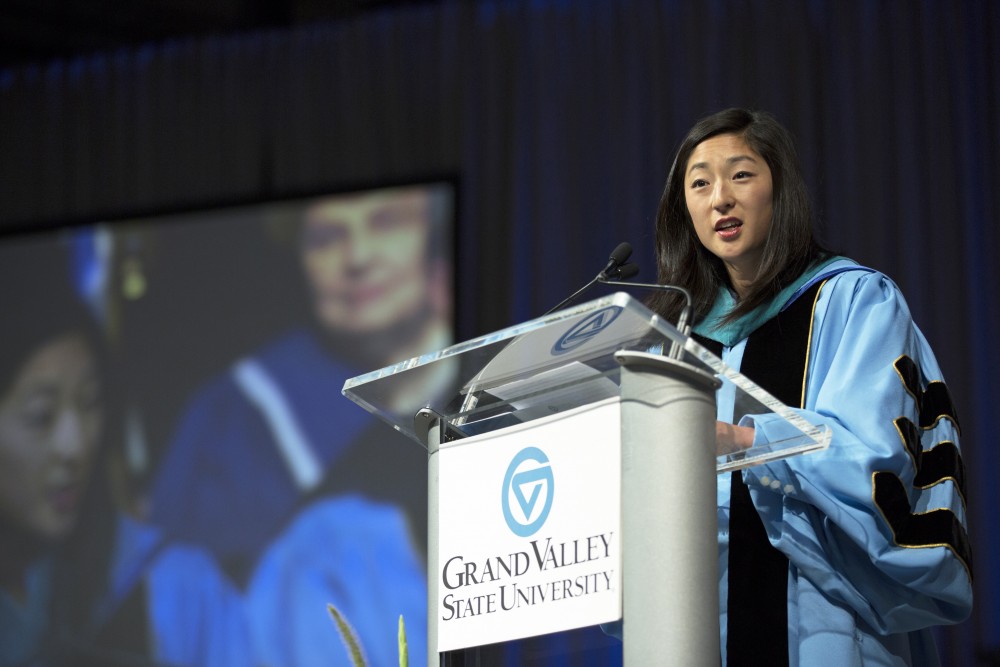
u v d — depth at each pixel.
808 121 10.77
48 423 12.05
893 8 10.84
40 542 11.80
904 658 4.16
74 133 13.28
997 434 9.67
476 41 12.04
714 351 4.68
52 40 13.84
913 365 4.30
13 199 13.28
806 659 4.05
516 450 3.44
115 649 11.35
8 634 11.66
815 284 4.57
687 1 11.45
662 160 11.18
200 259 12.02
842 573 4.07
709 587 3.14
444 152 11.91
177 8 13.47
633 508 3.18
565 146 11.46
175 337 11.90
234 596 11.11
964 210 10.24
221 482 11.41
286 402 11.41
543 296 11.16
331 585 10.85
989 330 9.91
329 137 12.41
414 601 10.58
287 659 10.83
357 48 12.52
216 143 12.80
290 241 11.77
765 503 4.16
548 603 3.28
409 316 11.27
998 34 10.53
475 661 3.48
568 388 3.44
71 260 12.40
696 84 11.22
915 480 4.21
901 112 10.58
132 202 12.92
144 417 11.80
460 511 3.51
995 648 9.27
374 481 10.95
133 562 11.48
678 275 4.88
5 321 12.42
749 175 4.62
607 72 11.52
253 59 12.88
